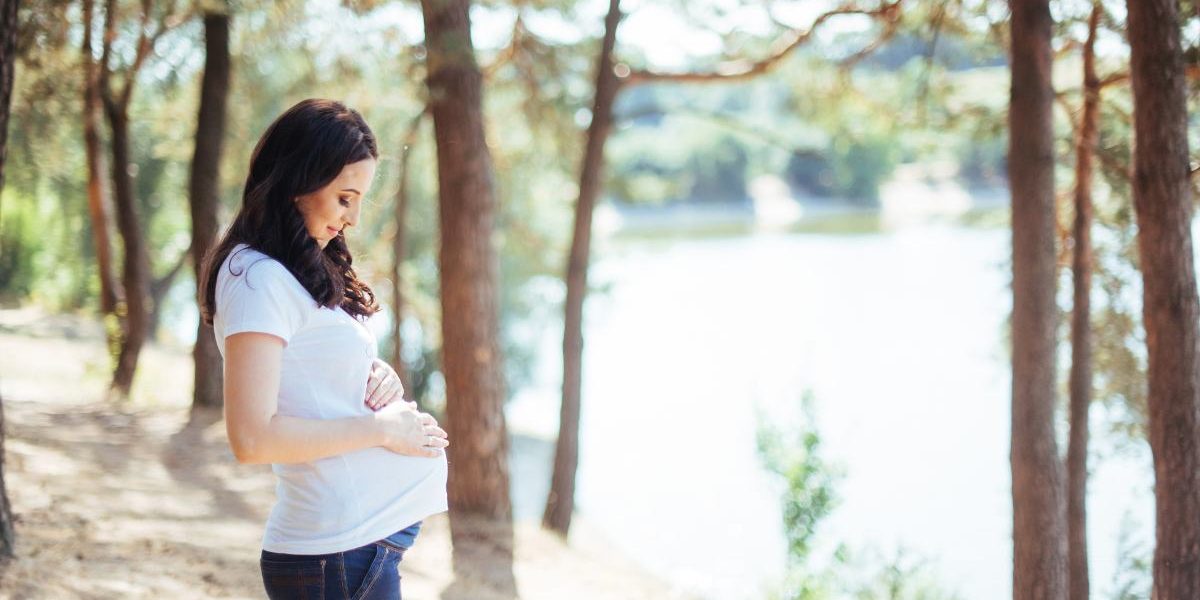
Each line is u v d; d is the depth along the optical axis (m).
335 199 2.03
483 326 8.55
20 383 12.09
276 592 2.06
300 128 2.00
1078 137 6.79
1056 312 5.25
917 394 21.48
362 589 2.05
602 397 23.67
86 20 9.75
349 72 9.88
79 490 6.64
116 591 4.70
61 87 10.91
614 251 17.92
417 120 9.15
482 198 8.47
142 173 18.88
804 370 24.50
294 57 10.84
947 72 7.86
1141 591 6.79
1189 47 5.25
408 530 2.13
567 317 10.19
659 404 22.80
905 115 8.75
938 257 49.75
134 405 10.70
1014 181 5.27
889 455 16.03
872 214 74.31
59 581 4.58
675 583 8.65
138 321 12.12
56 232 21.50
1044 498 5.22
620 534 12.28
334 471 2.04
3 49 4.41
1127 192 6.93
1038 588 5.21
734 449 18.25
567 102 11.18
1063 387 7.77
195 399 10.75
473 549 7.75
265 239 1.97
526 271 20.67
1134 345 7.35
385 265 14.13
